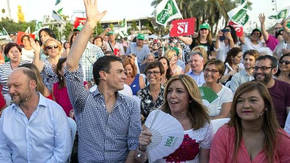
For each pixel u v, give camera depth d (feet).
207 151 9.88
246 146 8.75
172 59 23.47
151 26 158.40
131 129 10.24
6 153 10.46
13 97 10.03
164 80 18.40
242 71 18.34
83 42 9.69
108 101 10.16
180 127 9.03
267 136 8.58
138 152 9.53
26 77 10.05
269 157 8.42
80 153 10.34
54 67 18.06
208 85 14.51
